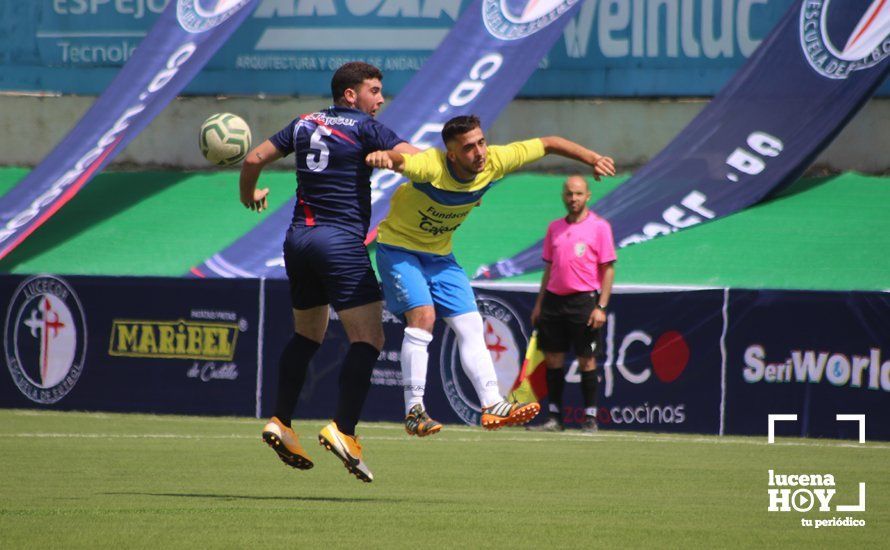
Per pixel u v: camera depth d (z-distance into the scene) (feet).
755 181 165.27
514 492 70.90
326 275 65.16
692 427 118.52
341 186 65.31
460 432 114.83
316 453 93.25
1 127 220.43
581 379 118.52
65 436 103.71
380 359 126.31
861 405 112.57
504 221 172.86
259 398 129.49
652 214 162.61
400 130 173.27
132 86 191.52
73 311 135.85
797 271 146.20
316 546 49.73
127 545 49.16
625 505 65.05
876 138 182.50
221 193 197.98
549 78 198.39
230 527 54.44
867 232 156.04
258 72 210.79
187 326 132.26
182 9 202.28
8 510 59.21
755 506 65.36
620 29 195.42
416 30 204.03
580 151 68.85
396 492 70.13
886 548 51.96
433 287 71.20
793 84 175.42
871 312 112.37
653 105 194.29
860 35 176.04
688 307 119.03
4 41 220.84
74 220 191.31
